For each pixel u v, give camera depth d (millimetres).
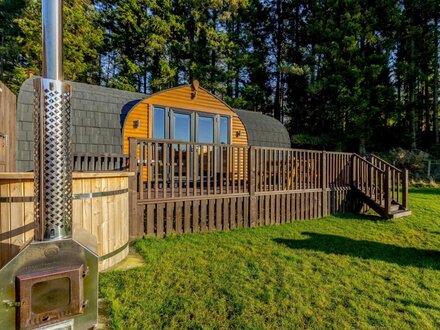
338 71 16109
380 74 16422
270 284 2941
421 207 7867
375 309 2529
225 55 18453
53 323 1140
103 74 18438
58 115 1188
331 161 7289
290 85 19500
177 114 7848
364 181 7703
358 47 16281
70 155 1245
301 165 6668
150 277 3002
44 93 1159
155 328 2135
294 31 20188
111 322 2170
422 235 5156
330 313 2443
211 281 2955
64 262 1184
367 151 18297
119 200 3479
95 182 3119
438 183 13672
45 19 1165
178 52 17984
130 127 7043
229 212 5441
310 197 6781
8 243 2621
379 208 6871
